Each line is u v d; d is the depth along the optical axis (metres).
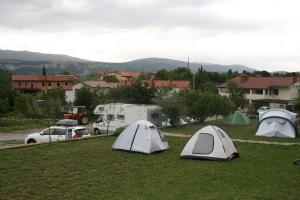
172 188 11.64
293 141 24.45
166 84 77.81
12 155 16.83
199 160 16.36
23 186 11.54
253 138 25.89
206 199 10.48
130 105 34.00
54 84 92.06
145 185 11.98
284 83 64.62
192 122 41.44
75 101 51.28
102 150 18.66
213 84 73.19
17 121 44.31
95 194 10.90
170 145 21.17
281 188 11.73
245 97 59.78
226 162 15.90
